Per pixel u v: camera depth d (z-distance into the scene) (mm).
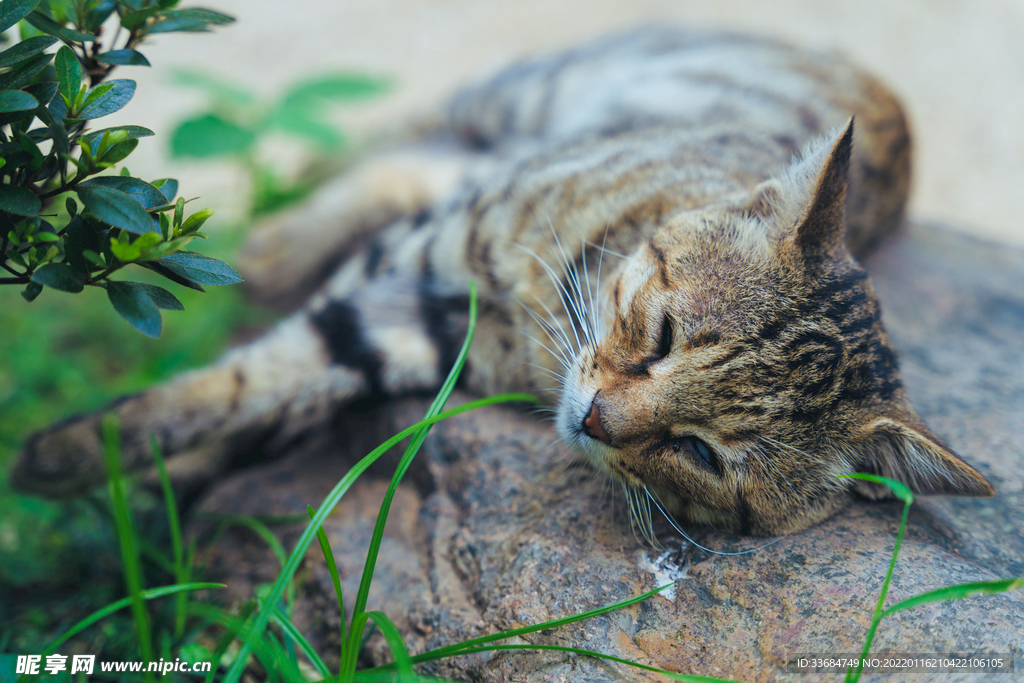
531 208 1117
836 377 1044
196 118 1242
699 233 1062
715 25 1608
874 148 1207
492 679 1018
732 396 1036
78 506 1133
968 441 1082
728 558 1031
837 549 1028
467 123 1466
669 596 1022
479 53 2064
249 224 1399
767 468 1037
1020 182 1813
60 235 979
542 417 1106
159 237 963
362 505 1104
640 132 1184
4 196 964
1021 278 1242
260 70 1922
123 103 979
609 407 1044
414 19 2150
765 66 1254
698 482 1041
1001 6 2195
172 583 1093
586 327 1071
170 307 981
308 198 1367
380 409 1128
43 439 1100
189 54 1910
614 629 1018
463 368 1118
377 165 1329
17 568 1101
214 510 1122
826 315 1050
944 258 1255
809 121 1207
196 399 1114
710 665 1007
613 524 1049
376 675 1003
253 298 1269
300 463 1144
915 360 1150
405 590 1059
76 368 1227
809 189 1049
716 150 1151
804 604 1013
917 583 1013
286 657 1020
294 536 1096
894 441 1036
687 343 1040
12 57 967
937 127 1927
